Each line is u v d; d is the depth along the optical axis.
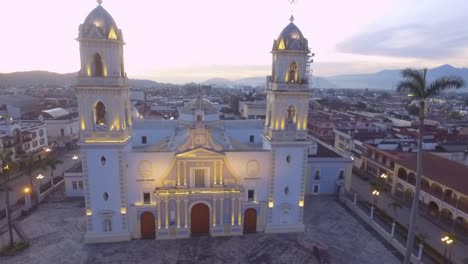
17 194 62.53
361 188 69.88
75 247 43.12
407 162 63.22
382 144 76.88
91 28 38.69
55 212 53.50
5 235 46.00
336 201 61.12
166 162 44.62
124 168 42.97
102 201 43.44
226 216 46.81
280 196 47.34
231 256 42.03
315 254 42.50
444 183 52.47
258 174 46.72
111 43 39.69
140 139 60.41
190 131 44.22
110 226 44.47
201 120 59.53
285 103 44.62
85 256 41.22
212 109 62.31
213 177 45.50
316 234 48.09
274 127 45.41
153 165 44.31
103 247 43.31
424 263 41.16
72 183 59.72
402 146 75.38
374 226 49.97
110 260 40.50
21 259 40.28
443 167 56.97
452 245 41.81
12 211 53.62
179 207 45.19
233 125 63.44
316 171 64.00
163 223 45.41
